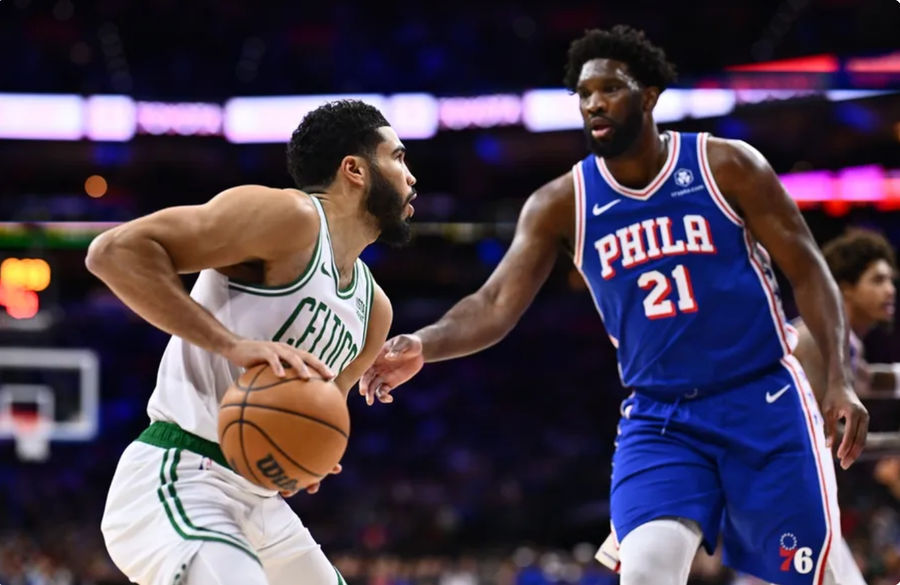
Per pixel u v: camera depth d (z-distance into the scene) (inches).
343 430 125.0
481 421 947.3
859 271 225.6
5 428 712.4
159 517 129.6
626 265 165.3
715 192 163.2
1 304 698.8
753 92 806.5
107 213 828.0
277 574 145.0
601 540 817.5
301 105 914.1
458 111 896.3
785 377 163.0
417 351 163.2
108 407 947.3
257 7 1028.5
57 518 837.2
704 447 160.7
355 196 138.1
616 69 163.5
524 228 174.9
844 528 583.5
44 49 990.4
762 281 164.6
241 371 133.1
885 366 229.8
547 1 1007.6
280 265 130.3
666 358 163.6
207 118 909.8
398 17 1035.3
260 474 123.7
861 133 801.6
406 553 781.9
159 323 124.4
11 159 922.7
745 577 427.8
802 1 912.9
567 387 967.6
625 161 165.0
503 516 836.0
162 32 1019.9
